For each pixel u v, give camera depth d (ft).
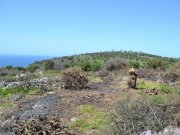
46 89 56.34
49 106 41.55
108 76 73.46
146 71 78.28
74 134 29.43
